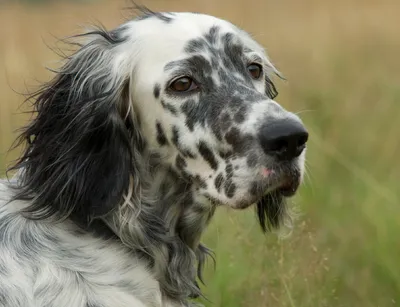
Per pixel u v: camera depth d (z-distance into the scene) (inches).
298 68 890.1
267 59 368.5
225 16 1253.1
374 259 446.3
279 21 1288.1
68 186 298.7
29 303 274.2
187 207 315.0
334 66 878.4
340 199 522.0
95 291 285.0
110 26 1016.2
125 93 311.4
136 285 295.3
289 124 278.4
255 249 418.6
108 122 304.8
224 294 403.9
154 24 313.6
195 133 299.7
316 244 445.4
